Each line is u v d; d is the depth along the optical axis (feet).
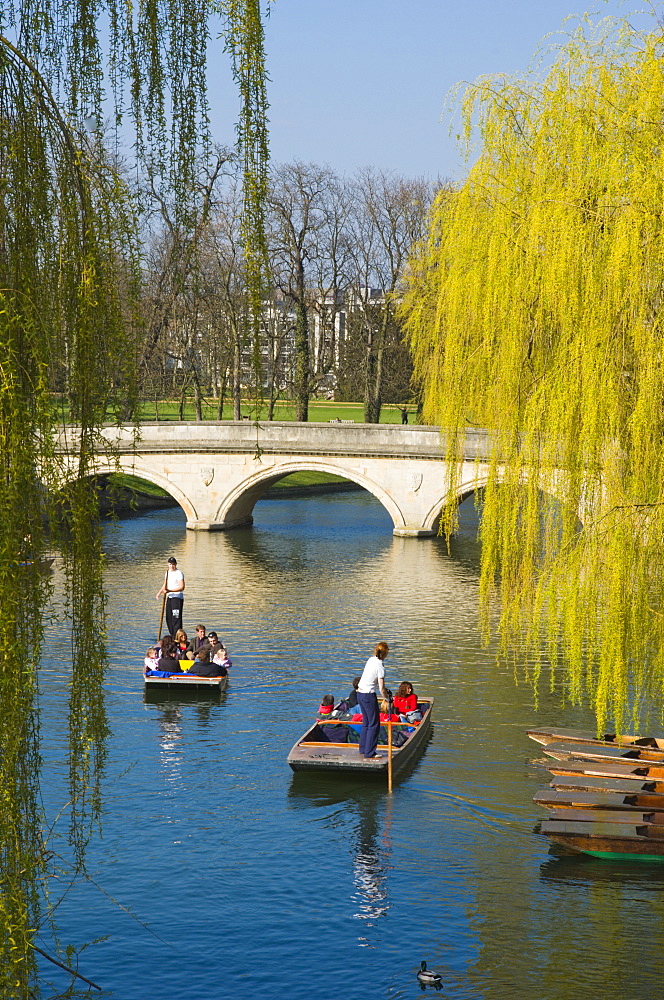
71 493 22.29
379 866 47.67
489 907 43.96
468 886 45.88
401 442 163.12
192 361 189.06
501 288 44.98
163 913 43.11
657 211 39.40
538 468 43.39
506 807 54.85
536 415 43.19
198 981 38.04
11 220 21.38
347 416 284.41
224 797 55.47
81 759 24.20
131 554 145.18
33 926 22.09
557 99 44.83
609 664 40.65
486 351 46.68
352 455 165.37
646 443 39.11
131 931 41.65
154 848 49.01
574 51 44.86
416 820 53.01
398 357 238.07
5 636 20.35
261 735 65.82
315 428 166.40
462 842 50.47
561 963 39.42
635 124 41.70
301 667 82.58
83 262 22.72
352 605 108.78
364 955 40.14
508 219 45.78
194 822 52.08
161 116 25.25
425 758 62.08
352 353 243.40
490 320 46.19
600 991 37.35
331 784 57.62
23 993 20.75
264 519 191.72
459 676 80.53
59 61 23.21
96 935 41.24
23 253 21.44
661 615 40.42
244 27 24.47
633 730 66.08
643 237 39.73
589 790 51.80
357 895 45.01
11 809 20.86
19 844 21.18
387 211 221.25
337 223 226.58
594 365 40.19
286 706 72.02
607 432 40.14
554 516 43.45
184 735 65.57
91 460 22.75
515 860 48.52
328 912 43.47
